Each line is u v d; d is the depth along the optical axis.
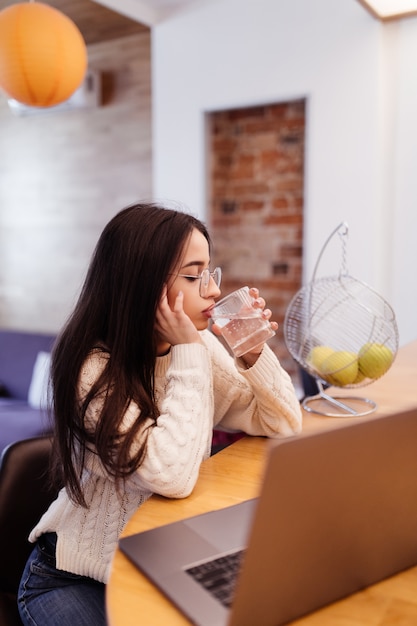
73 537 1.01
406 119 2.66
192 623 0.60
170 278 1.03
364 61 2.66
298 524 0.58
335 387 1.42
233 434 1.58
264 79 2.95
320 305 1.37
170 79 3.25
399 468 0.66
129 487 0.98
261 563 0.56
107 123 3.68
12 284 4.33
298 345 1.37
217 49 3.07
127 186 3.65
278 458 0.54
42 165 4.04
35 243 4.16
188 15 3.14
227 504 0.89
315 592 0.62
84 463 1.01
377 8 2.33
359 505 0.63
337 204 2.80
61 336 1.06
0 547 1.12
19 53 1.87
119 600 0.64
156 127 3.33
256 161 3.20
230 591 0.64
